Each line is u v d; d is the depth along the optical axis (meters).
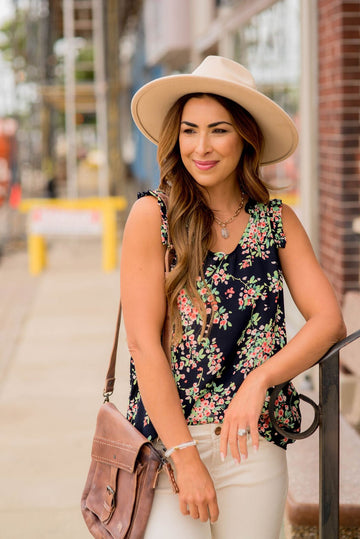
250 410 1.80
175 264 1.92
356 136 4.50
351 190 4.54
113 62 13.64
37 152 15.51
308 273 1.97
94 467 2.01
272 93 6.45
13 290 8.93
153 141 2.20
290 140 2.05
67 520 3.45
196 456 1.81
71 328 7.10
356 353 3.45
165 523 1.86
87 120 28.39
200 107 1.91
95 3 12.36
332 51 4.59
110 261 10.08
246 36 7.71
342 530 2.59
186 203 1.94
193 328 1.90
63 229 9.95
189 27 12.02
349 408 3.87
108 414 1.98
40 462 4.10
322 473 1.97
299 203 5.47
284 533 2.73
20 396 5.20
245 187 2.01
